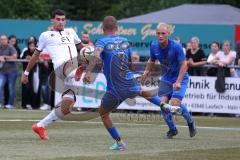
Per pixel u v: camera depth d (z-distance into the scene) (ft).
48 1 268.21
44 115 108.27
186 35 155.53
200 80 118.11
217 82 116.78
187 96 118.83
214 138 78.18
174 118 104.37
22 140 71.31
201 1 247.70
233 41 153.79
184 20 165.89
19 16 254.06
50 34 75.25
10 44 127.13
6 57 124.36
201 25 155.02
